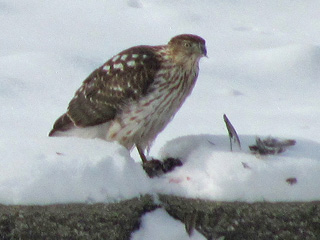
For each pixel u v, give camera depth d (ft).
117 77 34.78
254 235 29.71
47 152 29.68
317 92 46.96
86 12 56.03
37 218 28.81
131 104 34.47
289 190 29.58
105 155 29.63
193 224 29.84
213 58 50.47
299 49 50.34
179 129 41.22
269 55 50.37
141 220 29.73
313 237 29.86
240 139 31.78
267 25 56.08
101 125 35.29
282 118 43.24
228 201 29.43
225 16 57.16
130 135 34.94
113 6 57.16
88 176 28.99
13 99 43.73
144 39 53.21
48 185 28.73
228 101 45.29
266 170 29.55
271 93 46.65
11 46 50.37
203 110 43.91
